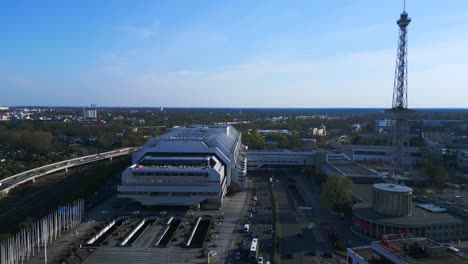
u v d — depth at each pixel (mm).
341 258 150625
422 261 95875
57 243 168000
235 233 180750
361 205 199500
